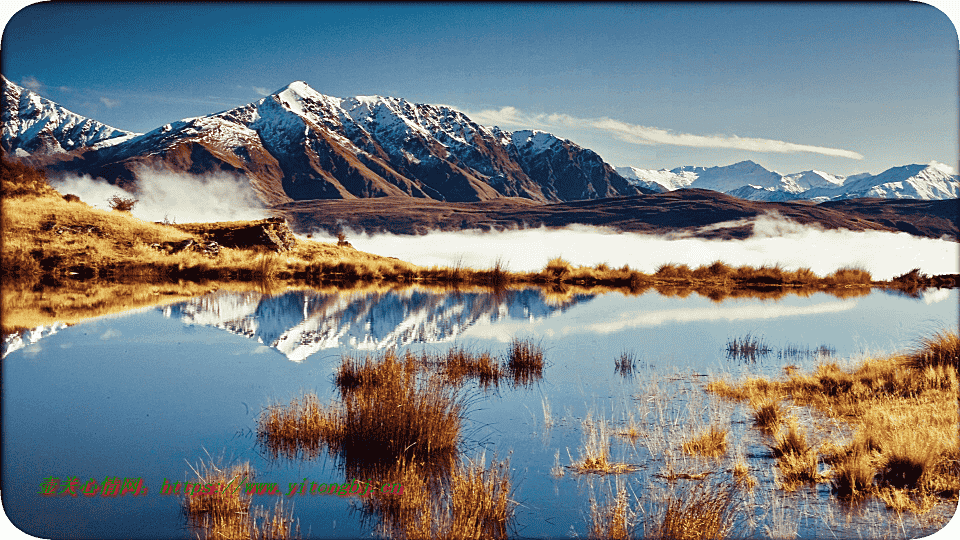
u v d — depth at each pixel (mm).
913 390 9422
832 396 9742
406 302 21656
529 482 6664
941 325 17219
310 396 8719
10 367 11141
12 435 7809
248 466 6992
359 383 10227
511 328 16312
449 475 6848
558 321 17766
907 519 5812
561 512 5980
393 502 6121
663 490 6461
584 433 8156
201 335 14148
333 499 6254
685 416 8844
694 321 18266
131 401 9219
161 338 13734
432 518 5848
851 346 14188
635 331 16203
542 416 8875
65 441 7645
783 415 8617
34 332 14227
